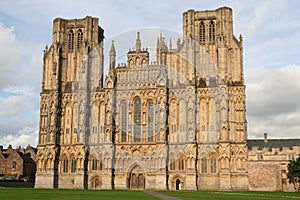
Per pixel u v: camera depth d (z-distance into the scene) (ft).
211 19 427.74
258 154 384.68
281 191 359.66
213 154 392.68
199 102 406.62
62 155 420.36
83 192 282.15
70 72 444.96
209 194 268.21
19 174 541.34
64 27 456.86
